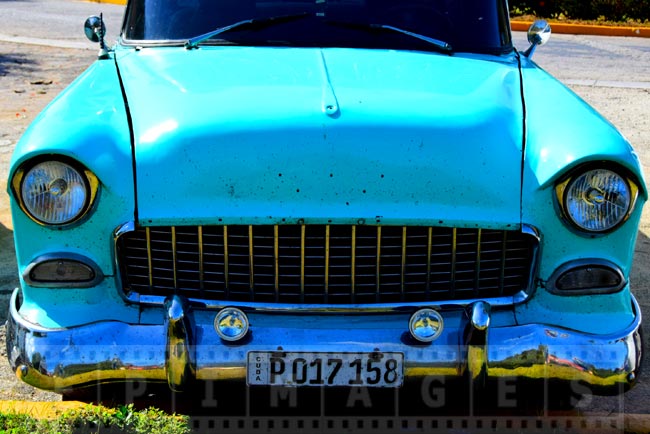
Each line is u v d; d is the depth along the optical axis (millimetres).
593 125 2818
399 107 2842
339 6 3676
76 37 12547
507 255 2732
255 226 2631
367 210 2617
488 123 2830
